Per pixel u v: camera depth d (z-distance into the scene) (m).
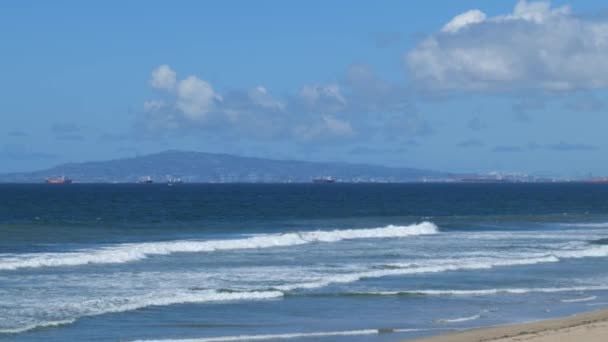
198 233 51.09
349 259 35.25
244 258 35.22
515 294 26.03
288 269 31.25
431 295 25.47
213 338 18.52
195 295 24.39
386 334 19.25
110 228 54.03
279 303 23.61
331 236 46.66
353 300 24.34
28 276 28.25
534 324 20.34
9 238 44.44
